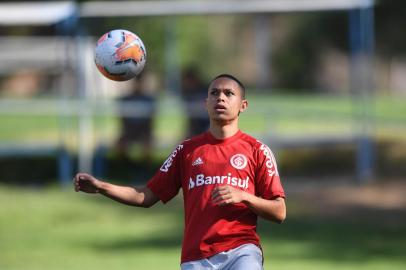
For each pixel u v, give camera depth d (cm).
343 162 7069
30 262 4025
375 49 14238
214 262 2072
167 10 6147
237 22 16012
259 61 12312
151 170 6631
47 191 6253
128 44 2231
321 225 5109
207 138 2166
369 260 4078
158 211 5559
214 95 2155
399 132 7750
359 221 5241
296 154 7206
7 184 6562
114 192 2145
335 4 6181
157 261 4025
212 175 2111
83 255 4203
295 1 6638
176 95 8456
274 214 2048
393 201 5850
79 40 6341
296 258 4116
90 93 7519
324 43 15512
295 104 11194
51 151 6469
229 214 2084
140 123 6519
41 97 11425
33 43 8531
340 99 12900
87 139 6397
